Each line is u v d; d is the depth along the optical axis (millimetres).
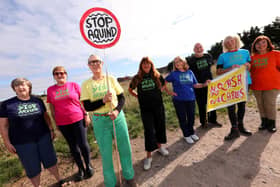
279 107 4312
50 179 2705
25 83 2018
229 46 3182
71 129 2463
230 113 3191
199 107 3877
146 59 2510
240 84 3074
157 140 2828
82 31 1928
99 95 1973
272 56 2996
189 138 3330
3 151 3811
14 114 1943
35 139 2109
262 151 2652
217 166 2459
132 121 4703
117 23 2127
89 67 2016
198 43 3641
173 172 2469
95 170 2795
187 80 3143
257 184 2020
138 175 2508
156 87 2604
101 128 2002
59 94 2357
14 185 2633
